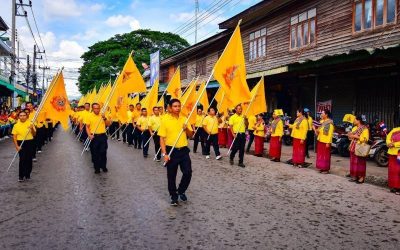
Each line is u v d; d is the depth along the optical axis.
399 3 12.06
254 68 21.05
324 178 9.23
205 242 4.80
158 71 32.66
